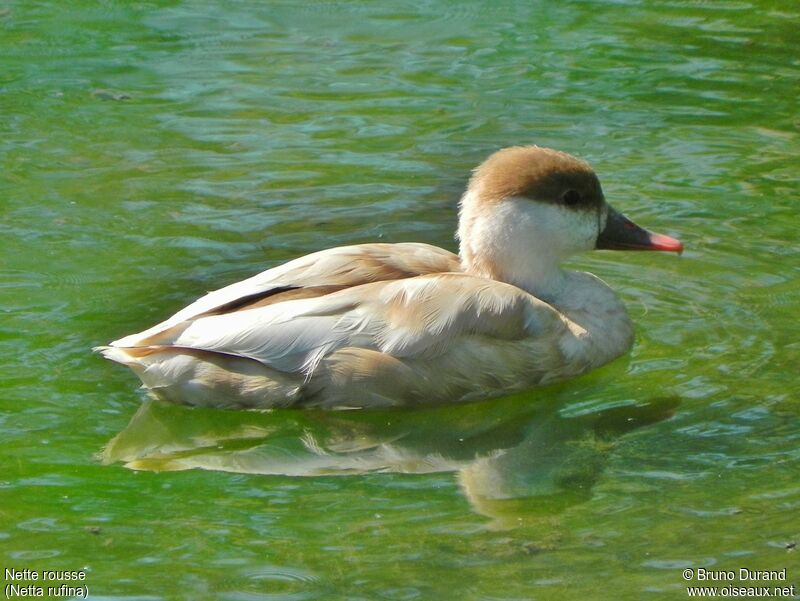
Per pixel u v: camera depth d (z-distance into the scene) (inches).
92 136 648.4
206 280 516.4
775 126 659.4
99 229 557.0
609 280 527.8
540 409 446.0
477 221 476.4
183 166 618.5
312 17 808.3
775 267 529.0
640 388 451.8
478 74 725.3
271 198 589.3
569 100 692.1
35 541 360.2
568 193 473.1
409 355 432.1
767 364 459.2
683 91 702.5
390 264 454.9
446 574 344.2
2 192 587.2
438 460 415.8
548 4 828.0
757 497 379.6
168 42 767.7
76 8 820.6
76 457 405.4
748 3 830.5
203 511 378.0
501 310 442.6
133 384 450.0
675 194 590.2
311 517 374.3
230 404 431.5
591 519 371.9
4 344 466.6
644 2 832.3
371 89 707.4
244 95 698.2
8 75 717.9
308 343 427.5
